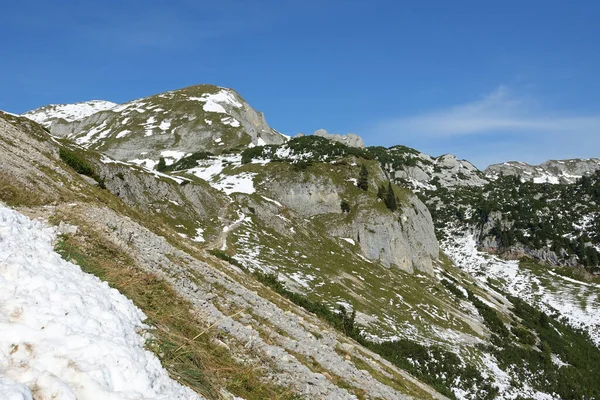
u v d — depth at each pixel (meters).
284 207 133.50
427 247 164.38
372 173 168.50
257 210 123.31
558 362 112.25
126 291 13.90
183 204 105.50
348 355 30.38
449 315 111.81
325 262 112.75
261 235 111.75
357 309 91.19
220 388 11.32
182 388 9.09
